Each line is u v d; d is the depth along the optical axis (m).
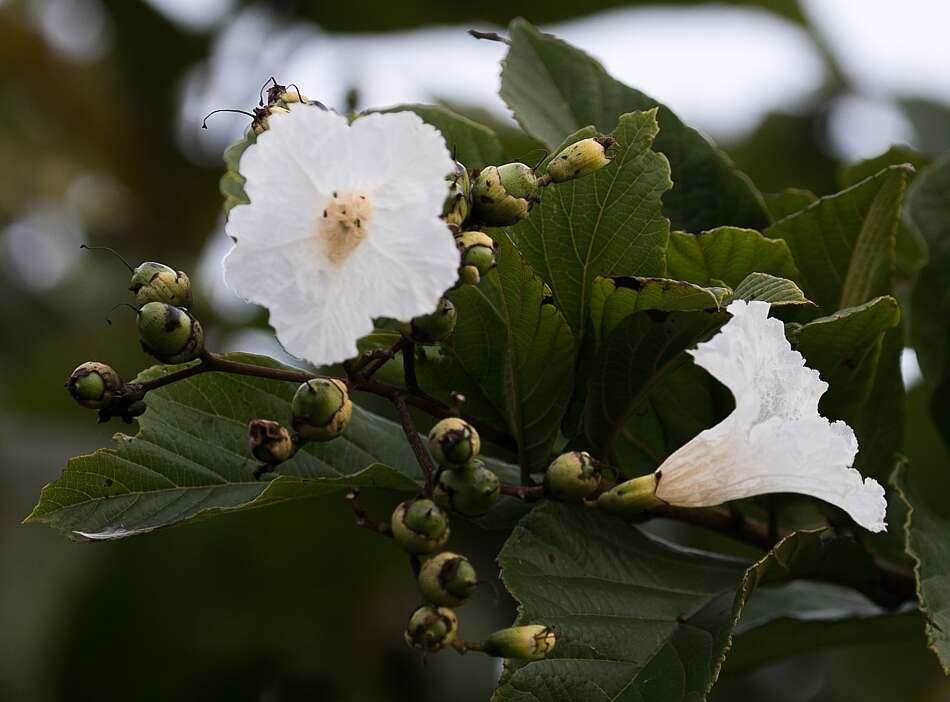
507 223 0.69
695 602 0.70
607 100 0.78
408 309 0.66
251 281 0.66
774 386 0.69
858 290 0.75
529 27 0.79
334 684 1.11
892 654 1.11
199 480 0.73
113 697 1.09
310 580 1.10
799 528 0.77
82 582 1.10
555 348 0.71
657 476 0.70
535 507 0.70
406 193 0.66
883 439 0.75
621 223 0.71
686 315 0.70
